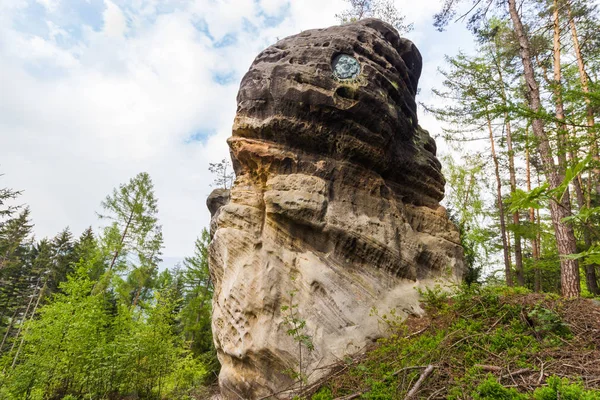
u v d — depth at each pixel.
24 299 27.62
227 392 7.59
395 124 9.52
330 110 8.62
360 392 4.69
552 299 6.24
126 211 21.69
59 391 8.44
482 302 6.29
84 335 8.45
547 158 7.69
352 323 7.19
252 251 7.90
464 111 12.98
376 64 9.78
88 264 10.23
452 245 10.30
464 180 17.09
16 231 29.39
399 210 9.60
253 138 9.15
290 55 9.44
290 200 7.99
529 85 8.09
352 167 8.99
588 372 3.75
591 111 5.97
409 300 7.99
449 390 3.87
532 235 12.43
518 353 4.46
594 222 12.54
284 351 6.78
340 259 8.05
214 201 14.30
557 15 9.95
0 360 9.38
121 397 8.42
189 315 18.50
